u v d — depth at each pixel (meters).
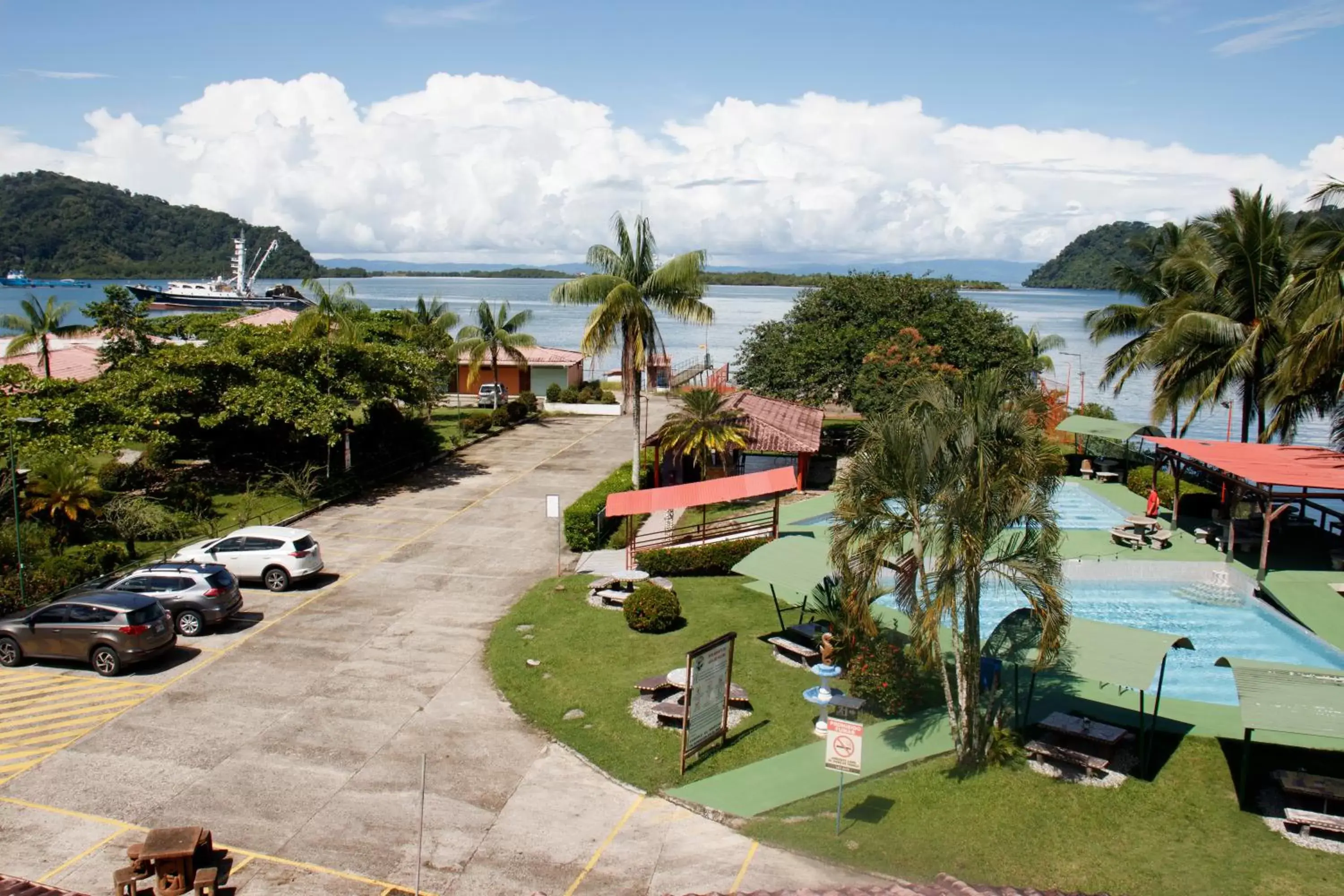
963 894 11.45
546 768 16.75
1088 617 25.53
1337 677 15.03
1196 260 36.19
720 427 35.88
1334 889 12.59
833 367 47.00
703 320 38.22
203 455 41.47
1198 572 28.44
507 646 22.23
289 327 44.41
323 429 35.28
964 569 15.44
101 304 47.56
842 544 16.45
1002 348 47.75
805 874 13.30
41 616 20.83
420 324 62.78
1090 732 16.27
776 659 21.23
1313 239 31.81
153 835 13.09
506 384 69.75
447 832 14.66
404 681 20.42
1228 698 20.06
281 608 24.94
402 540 31.62
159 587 22.88
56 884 13.21
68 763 16.66
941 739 17.09
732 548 27.81
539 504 36.72
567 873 13.57
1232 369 33.22
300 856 13.98
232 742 17.53
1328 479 26.30
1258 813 14.55
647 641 22.39
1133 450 43.38
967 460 15.50
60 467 28.89
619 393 73.44
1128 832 14.09
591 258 37.53
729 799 15.45
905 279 51.19
